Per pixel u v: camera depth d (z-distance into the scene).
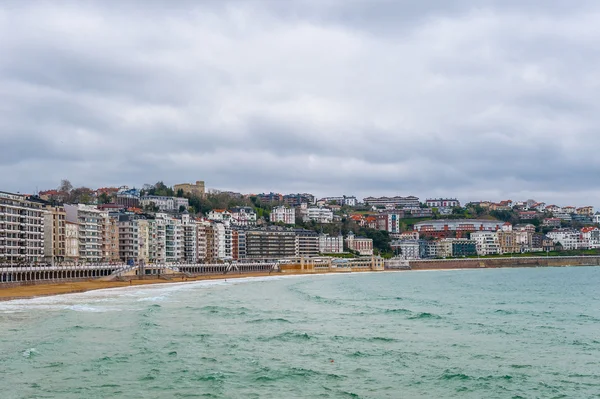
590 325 105.94
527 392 61.28
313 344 84.12
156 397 57.62
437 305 148.25
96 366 68.88
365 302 155.50
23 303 141.88
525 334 94.56
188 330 96.12
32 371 66.44
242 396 58.59
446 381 64.81
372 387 62.31
